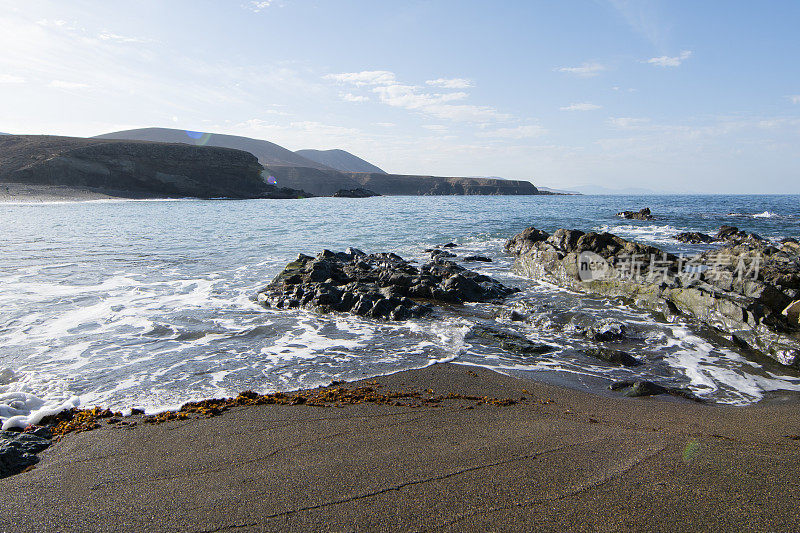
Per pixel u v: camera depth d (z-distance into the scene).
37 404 7.08
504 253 25.47
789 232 36.59
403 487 4.45
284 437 5.81
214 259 21.81
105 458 5.29
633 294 14.41
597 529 3.77
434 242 29.69
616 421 6.57
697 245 29.34
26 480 4.80
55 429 6.18
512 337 11.01
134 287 15.76
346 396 7.42
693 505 4.12
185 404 7.07
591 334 11.20
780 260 16.02
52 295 14.30
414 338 10.97
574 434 5.89
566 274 17.12
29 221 39.47
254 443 5.64
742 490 4.39
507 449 5.36
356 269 17.80
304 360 9.37
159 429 6.13
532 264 18.98
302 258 18.05
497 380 8.48
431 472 4.77
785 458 5.19
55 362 8.92
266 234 32.88
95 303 13.53
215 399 7.27
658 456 5.16
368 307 13.01
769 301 11.80
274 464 5.04
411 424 6.26
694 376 8.95
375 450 5.37
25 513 4.16
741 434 6.13
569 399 7.62
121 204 69.56
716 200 120.69
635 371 9.18
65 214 48.19
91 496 4.43
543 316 12.70
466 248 27.27
